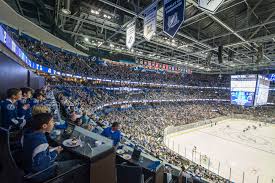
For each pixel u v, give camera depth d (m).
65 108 9.26
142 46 30.77
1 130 2.14
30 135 2.42
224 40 24.03
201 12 15.81
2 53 5.29
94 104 29.95
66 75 29.28
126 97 42.56
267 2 14.53
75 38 23.73
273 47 24.81
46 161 2.31
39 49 24.44
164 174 4.96
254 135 38.62
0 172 2.04
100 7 16.00
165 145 27.75
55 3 13.88
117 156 4.44
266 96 28.64
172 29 8.22
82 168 2.40
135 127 31.58
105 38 22.91
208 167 23.58
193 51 29.61
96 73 37.19
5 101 3.85
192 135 37.31
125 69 45.97
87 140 3.26
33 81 10.86
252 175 22.11
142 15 13.45
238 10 15.98
